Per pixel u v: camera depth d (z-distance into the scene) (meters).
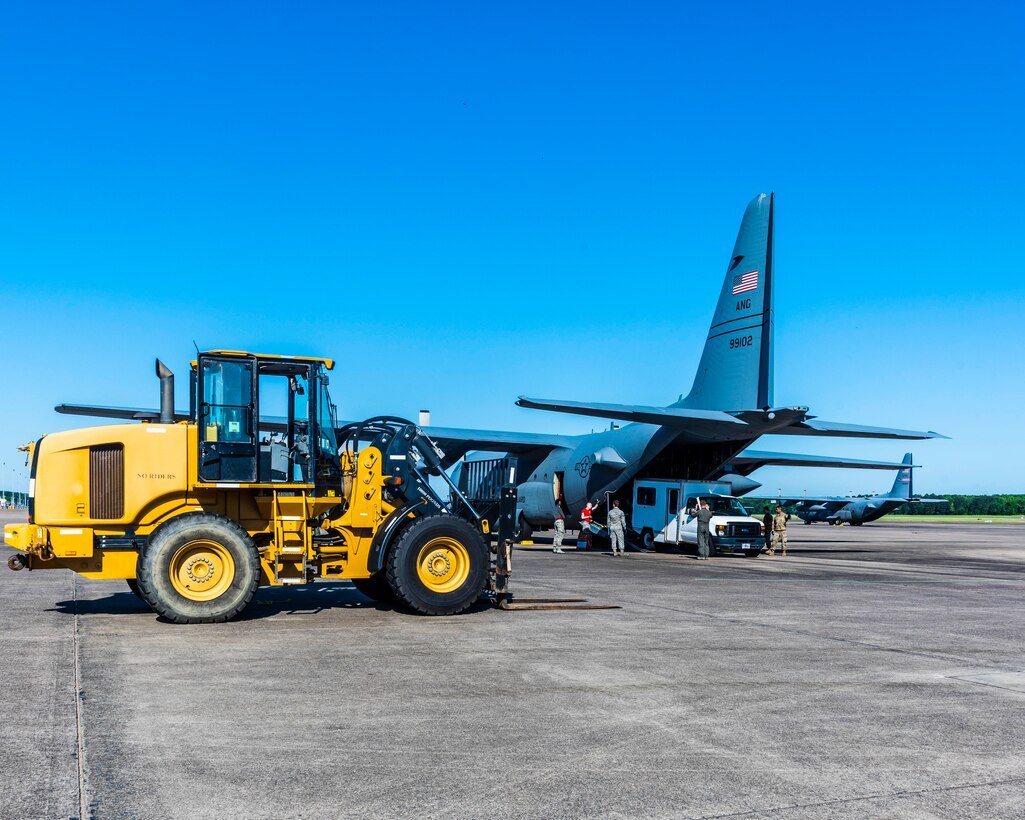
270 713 5.86
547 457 31.67
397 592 10.69
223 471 10.49
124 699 6.21
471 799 4.30
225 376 10.67
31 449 10.60
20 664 7.41
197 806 4.16
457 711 5.97
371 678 7.00
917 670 7.62
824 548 31.36
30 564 10.22
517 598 12.84
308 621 10.24
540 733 5.46
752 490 33.16
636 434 26.98
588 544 28.75
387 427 11.70
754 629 9.95
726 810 4.18
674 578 16.91
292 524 10.80
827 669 7.60
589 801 4.29
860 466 36.22
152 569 9.77
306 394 11.00
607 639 9.07
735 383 23.88
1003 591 15.29
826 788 4.50
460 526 10.99
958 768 4.85
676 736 5.43
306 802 4.23
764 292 23.27
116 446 10.34
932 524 75.38
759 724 5.73
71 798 4.23
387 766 4.79
